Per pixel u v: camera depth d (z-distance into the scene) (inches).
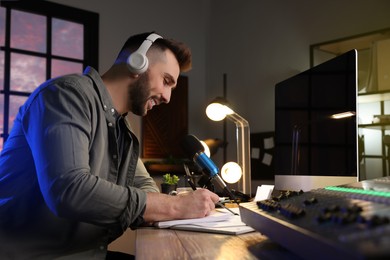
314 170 47.3
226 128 132.1
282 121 56.7
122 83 43.4
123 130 45.2
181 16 141.3
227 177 63.0
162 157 130.4
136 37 44.3
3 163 38.9
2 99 105.4
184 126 136.3
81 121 34.8
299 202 24.4
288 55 114.2
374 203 19.5
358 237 13.2
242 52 129.8
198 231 33.0
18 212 36.8
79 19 118.3
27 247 36.1
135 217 33.8
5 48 105.8
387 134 87.1
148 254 24.6
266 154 117.3
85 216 31.5
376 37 92.6
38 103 35.1
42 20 112.5
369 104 93.7
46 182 31.6
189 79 140.3
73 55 118.0
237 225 33.8
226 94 133.4
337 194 24.7
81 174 31.9
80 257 37.0
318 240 15.0
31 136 34.6
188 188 69.3
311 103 48.9
